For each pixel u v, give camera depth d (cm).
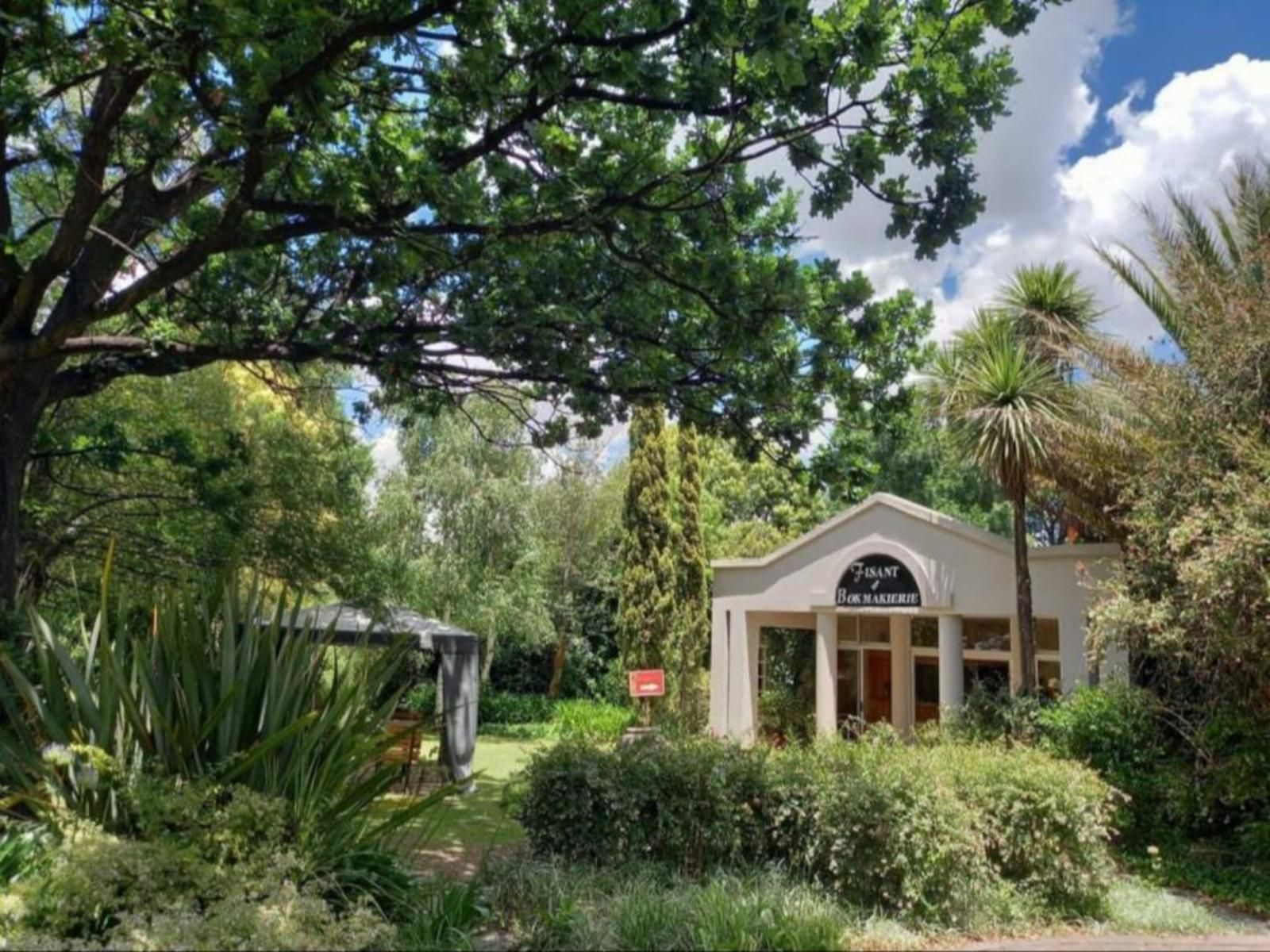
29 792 471
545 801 693
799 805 645
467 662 1302
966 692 1402
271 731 507
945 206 609
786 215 811
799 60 480
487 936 516
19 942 355
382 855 516
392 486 1997
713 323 807
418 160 629
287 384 1272
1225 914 719
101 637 503
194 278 863
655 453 2006
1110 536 1152
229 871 423
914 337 817
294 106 548
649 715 1764
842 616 1642
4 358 583
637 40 548
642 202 652
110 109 570
